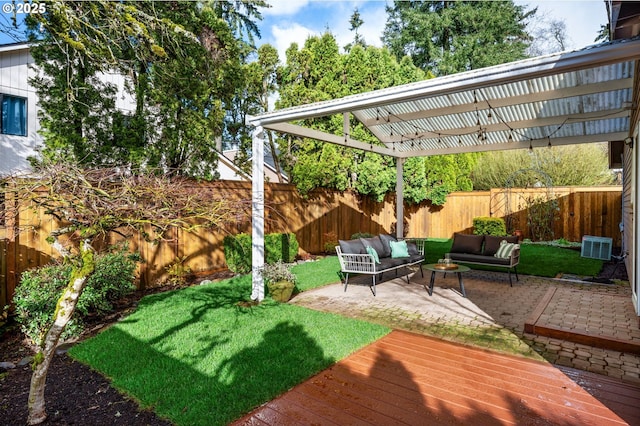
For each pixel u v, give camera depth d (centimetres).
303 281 639
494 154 1433
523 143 766
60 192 247
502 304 502
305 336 371
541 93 542
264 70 1065
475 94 580
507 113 648
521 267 762
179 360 317
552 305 485
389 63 987
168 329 392
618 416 237
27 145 841
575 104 589
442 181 1227
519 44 1848
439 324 420
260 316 438
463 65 1831
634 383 281
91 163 456
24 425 234
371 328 396
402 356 331
